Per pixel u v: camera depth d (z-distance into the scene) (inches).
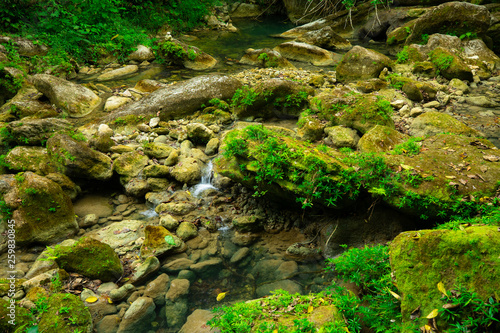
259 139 185.3
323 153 175.2
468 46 381.7
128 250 173.8
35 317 134.5
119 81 350.6
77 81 350.9
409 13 474.0
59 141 209.5
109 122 258.4
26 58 355.9
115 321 140.2
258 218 188.7
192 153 231.3
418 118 238.1
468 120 255.6
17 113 269.9
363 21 518.9
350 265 143.3
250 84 326.3
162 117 268.8
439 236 114.4
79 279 155.9
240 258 171.0
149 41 438.0
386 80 321.7
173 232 183.9
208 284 157.6
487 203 152.8
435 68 330.0
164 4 554.9
